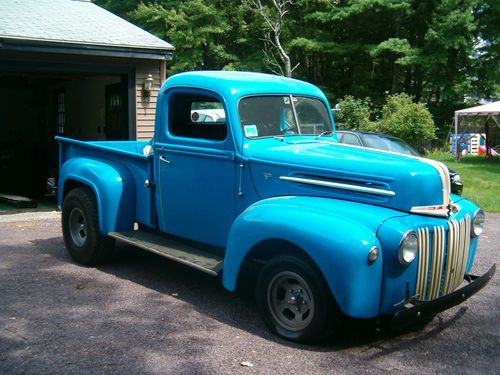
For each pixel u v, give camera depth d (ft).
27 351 12.92
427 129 65.57
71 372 11.91
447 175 13.92
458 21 78.33
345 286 12.21
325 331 13.12
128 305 16.22
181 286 18.15
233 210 15.93
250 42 91.50
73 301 16.48
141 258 21.56
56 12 38.45
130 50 33.37
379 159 14.15
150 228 19.39
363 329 14.64
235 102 15.71
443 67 89.66
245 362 12.48
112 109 40.57
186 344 13.47
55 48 30.89
